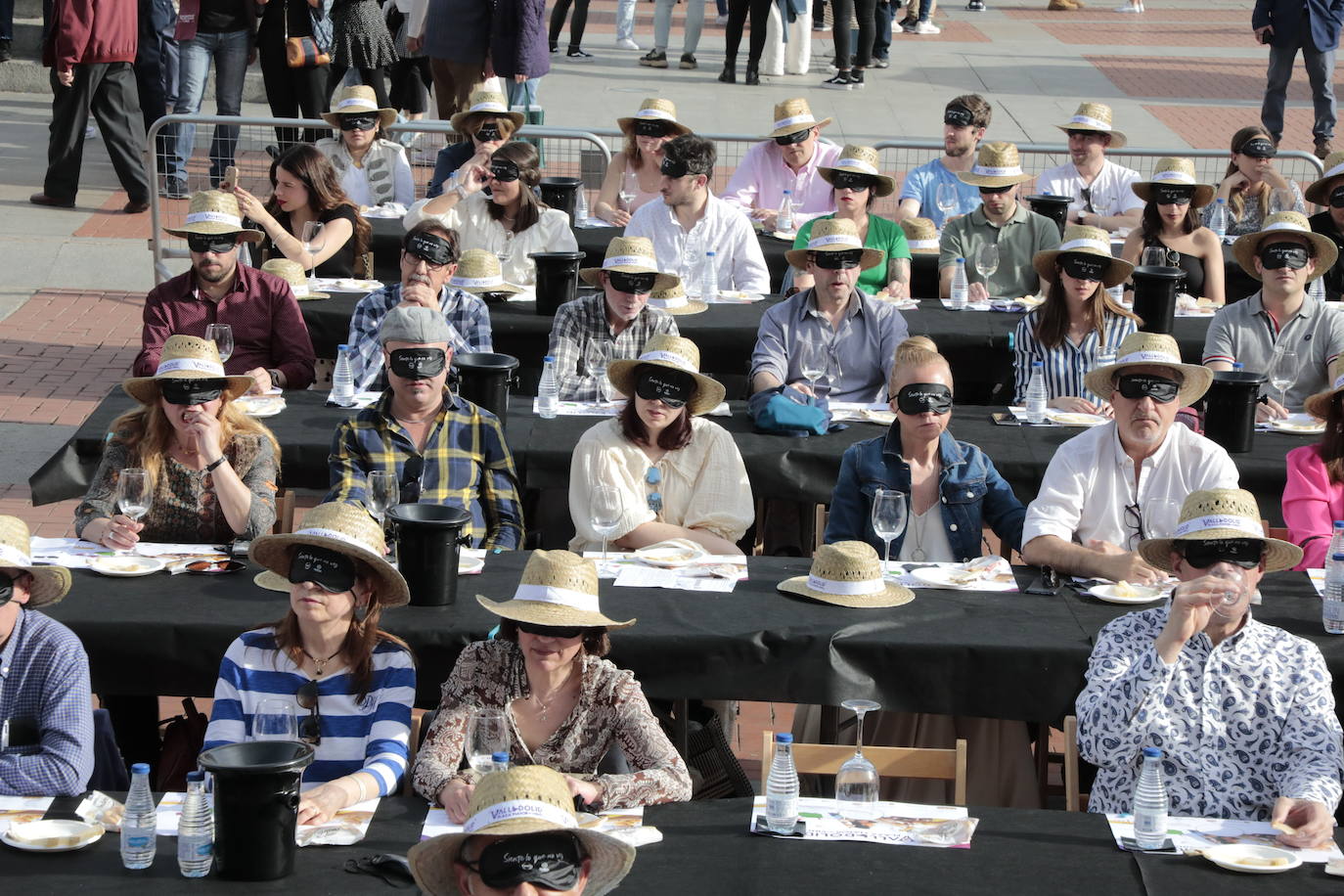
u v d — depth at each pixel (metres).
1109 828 5.27
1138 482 7.74
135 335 14.88
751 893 4.75
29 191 18.70
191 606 6.62
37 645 5.69
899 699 6.45
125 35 17.47
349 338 10.30
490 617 6.54
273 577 6.94
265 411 9.41
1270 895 4.79
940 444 7.90
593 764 5.83
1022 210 12.90
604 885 4.12
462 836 3.95
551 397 9.57
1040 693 6.38
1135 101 25.75
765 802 5.43
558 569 5.78
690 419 8.31
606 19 32.75
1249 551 6.11
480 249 12.12
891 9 27.73
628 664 6.43
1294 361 9.88
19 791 5.43
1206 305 12.21
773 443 9.17
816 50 28.88
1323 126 21.70
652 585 7.06
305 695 5.81
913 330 11.37
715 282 12.42
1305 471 7.88
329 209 12.68
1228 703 5.79
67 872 4.82
